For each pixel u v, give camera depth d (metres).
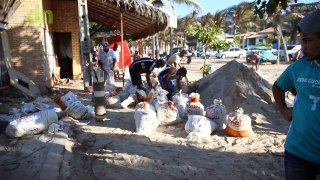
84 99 9.88
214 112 6.33
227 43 15.66
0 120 6.22
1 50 10.01
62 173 4.35
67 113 7.14
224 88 7.96
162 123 6.54
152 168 4.50
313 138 2.28
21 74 10.55
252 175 4.26
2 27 9.69
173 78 8.55
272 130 6.41
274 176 4.25
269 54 31.98
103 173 4.35
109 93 9.09
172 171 4.40
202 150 5.16
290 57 36.84
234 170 4.41
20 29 11.20
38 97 10.11
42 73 11.45
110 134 6.01
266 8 3.86
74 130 6.25
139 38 18.92
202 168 4.48
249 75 8.24
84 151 5.18
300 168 2.38
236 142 5.55
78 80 15.55
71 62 16.52
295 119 2.39
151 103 7.47
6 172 4.30
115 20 17.06
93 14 17.31
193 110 6.73
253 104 7.41
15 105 8.72
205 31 15.17
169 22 11.99
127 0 10.11
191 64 32.38
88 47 11.48
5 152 5.03
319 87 2.23
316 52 2.23
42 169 4.32
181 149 5.20
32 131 5.75
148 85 8.59
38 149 5.12
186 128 5.97
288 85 2.57
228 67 8.61
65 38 16.25
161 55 31.42
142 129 6.12
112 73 10.84
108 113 7.68
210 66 15.70
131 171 4.41
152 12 10.99
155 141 5.61
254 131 6.30
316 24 2.17
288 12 32.34
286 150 2.48
